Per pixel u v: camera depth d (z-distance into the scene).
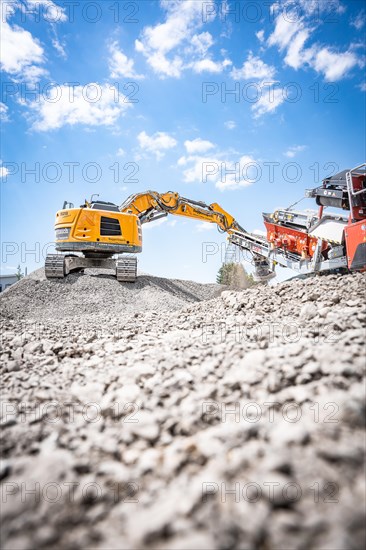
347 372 2.81
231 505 1.73
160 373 3.63
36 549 1.57
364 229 8.53
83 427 2.79
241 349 3.97
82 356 5.49
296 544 1.48
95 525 1.73
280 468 1.88
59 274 15.56
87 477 2.11
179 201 17.62
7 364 4.78
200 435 2.40
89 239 15.16
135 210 16.89
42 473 2.12
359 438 2.12
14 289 14.73
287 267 12.90
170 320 8.16
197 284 20.98
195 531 1.60
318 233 10.72
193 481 1.95
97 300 14.28
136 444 2.44
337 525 1.55
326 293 6.92
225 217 17.34
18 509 1.83
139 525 1.67
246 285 18.86
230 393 2.97
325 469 1.88
